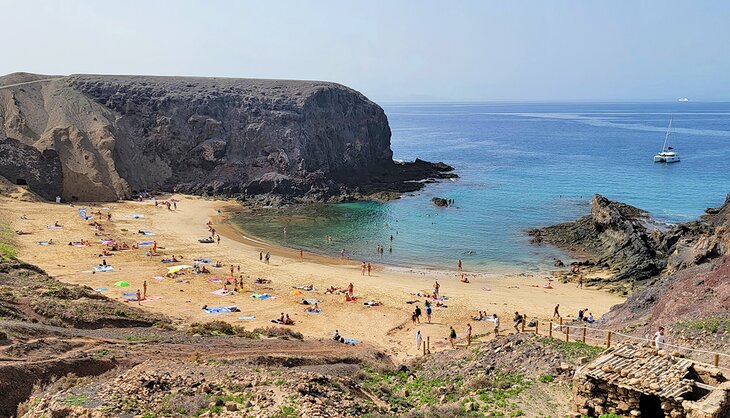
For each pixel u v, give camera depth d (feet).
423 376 117.39
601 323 149.79
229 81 491.72
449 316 181.57
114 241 260.01
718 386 77.00
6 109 383.45
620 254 245.04
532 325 162.81
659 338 100.63
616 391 80.28
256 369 96.12
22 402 85.46
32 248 236.84
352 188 420.36
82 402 78.18
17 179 338.75
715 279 128.88
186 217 328.29
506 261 252.42
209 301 186.80
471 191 415.03
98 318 134.92
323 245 279.28
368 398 95.25
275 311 180.96
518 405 88.63
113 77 469.16
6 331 103.86
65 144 371.15
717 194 384.27
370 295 203.72
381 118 506.89
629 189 410.11
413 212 349.82
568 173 492.95
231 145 424.05
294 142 418.51
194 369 94.63
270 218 335.06
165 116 426.51
